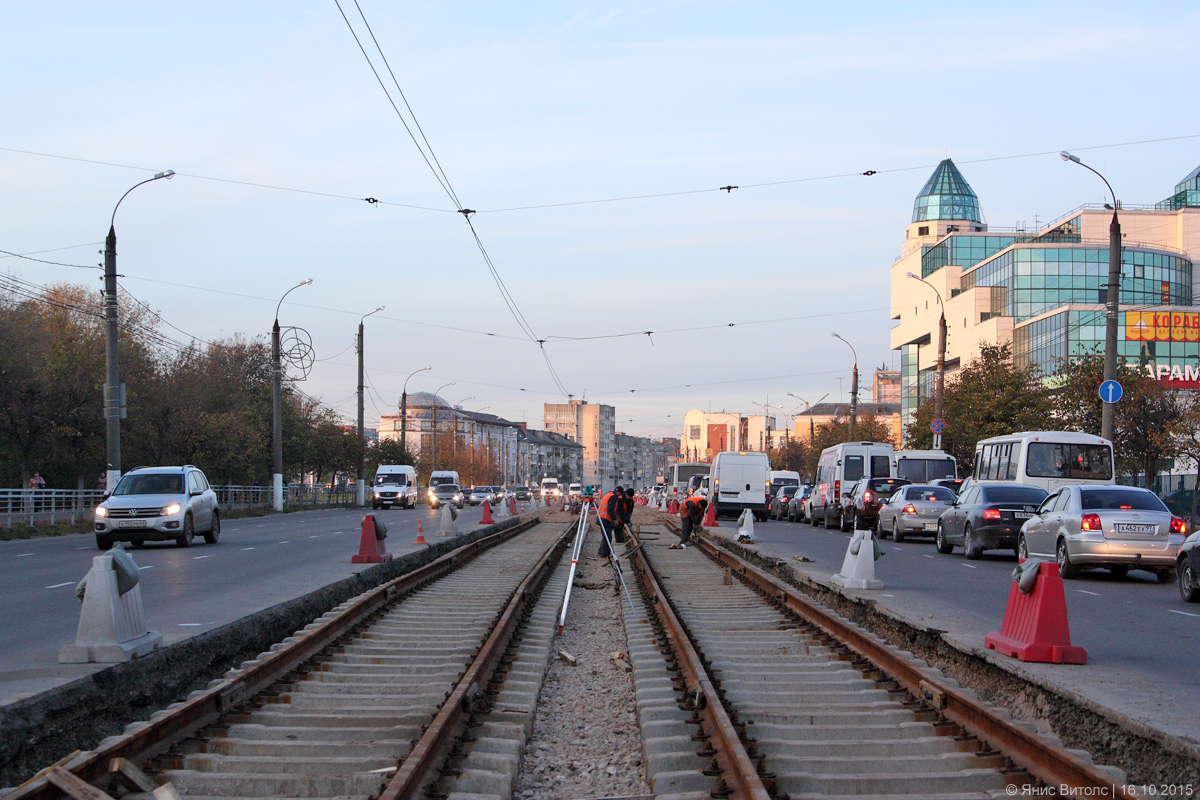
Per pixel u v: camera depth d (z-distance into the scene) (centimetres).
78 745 725
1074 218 8588
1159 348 7025
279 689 859
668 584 1902
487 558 2486
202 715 734
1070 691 773
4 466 4616
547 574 2116
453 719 729
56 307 5212
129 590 892
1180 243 8475
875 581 1567
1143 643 1075
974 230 11169
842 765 638
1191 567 1470
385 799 525
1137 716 686
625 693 932
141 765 623
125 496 2477
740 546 2689
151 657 891
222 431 4803
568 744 750
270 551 2373
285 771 630
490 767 654
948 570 2022
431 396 16525
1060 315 7188
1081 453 2811
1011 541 2250
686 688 878
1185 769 604
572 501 6044
